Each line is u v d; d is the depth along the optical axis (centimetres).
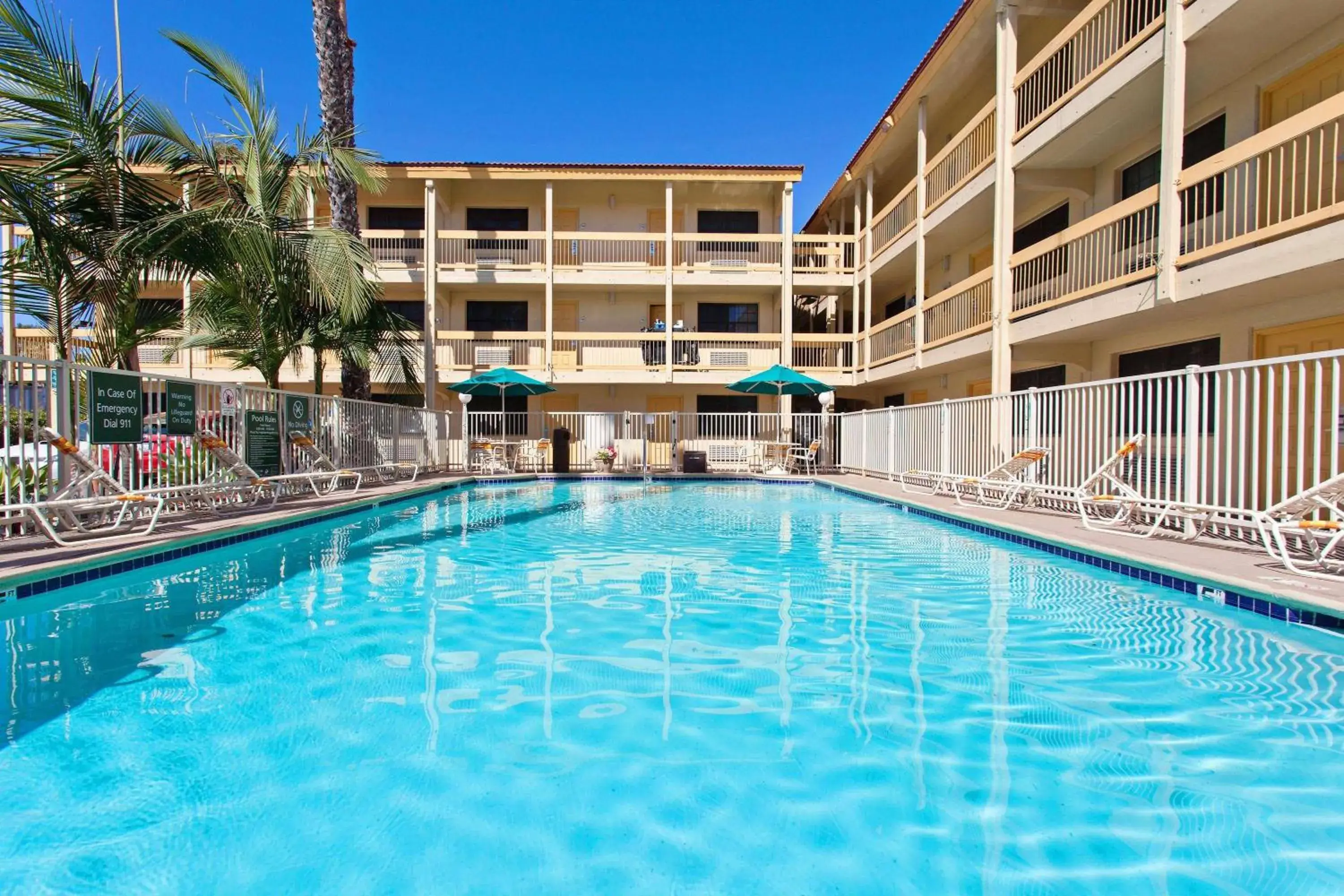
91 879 184
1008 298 1134
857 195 1942
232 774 241
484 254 1938
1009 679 336
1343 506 503
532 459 1864
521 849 199
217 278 903
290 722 284
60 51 681
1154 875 188
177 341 1138
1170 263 797
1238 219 813
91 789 229
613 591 521
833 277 1958
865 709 300
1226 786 235
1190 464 612
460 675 340
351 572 586
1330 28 744
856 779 240
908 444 1273
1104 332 1028
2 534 561
